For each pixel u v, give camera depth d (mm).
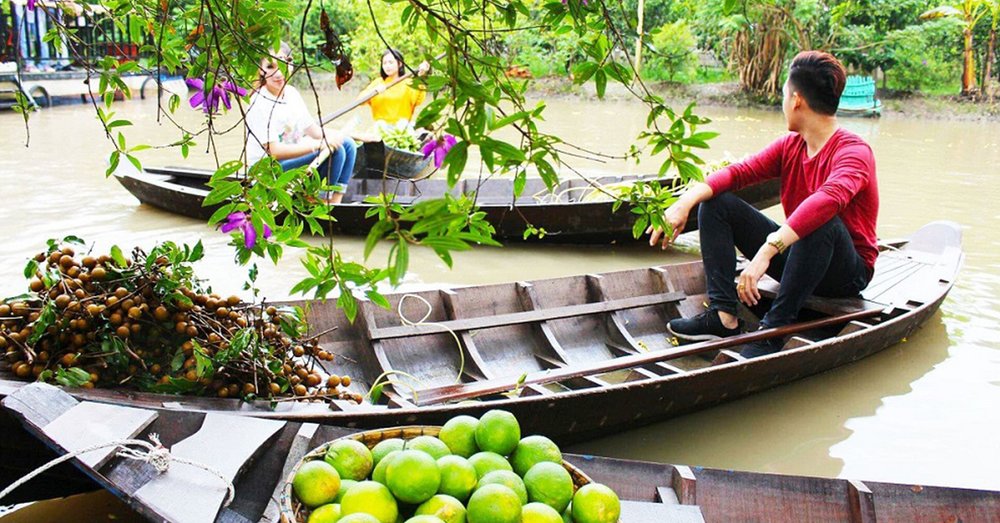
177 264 3086
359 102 7910
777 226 4590
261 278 5555
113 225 6664
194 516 2006
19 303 3002
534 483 1991
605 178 7543
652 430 3734
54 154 9578
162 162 9508
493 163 1430
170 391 2908
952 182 9367
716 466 3492
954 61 17406
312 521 1892
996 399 4086
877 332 4266
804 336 4461
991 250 6625
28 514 2867
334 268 2113
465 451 2129
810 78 4277
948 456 3566
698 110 17266
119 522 2848
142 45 2379
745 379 3766
